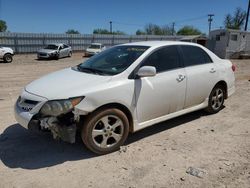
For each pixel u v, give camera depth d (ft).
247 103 22.91
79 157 13.33
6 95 26.61
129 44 16.96
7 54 70.54
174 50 16.47
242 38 92.12
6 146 14.48
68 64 68.59
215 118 18.85
